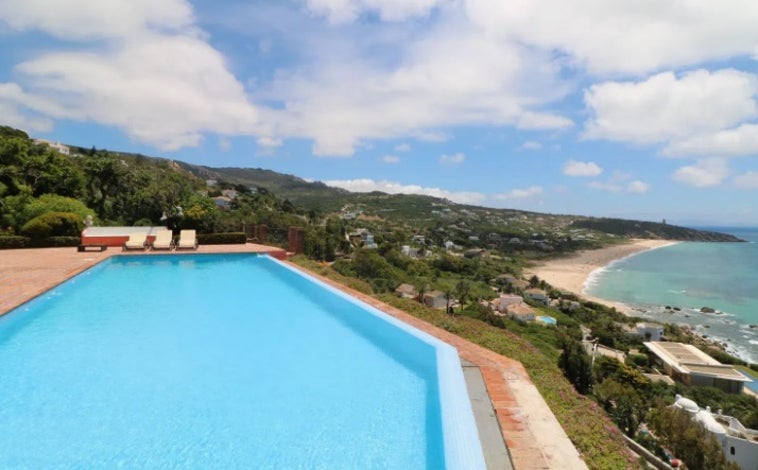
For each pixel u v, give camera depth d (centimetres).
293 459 325
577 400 411
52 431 356
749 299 6538
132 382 464
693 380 3322
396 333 607
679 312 5725
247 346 598
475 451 282
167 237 1600
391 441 352
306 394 442
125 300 881
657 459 1582
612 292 6900
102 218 2855
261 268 1341
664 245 15625
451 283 6375
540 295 5962
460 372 430
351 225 12294
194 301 883
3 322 633
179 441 346
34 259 1293
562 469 263
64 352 559
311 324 719
